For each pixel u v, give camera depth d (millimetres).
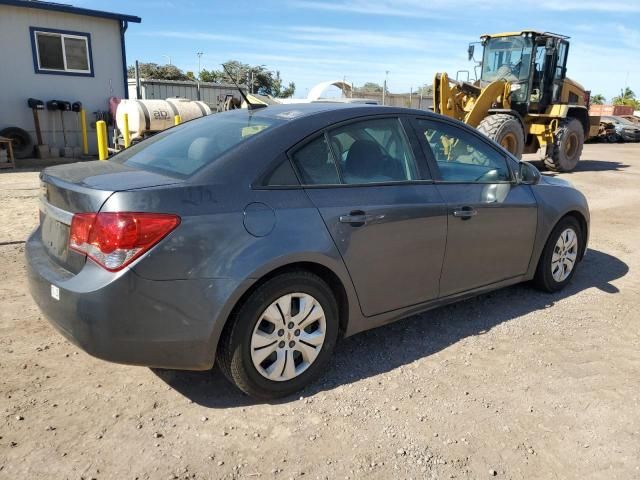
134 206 2500
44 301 2727
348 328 3268
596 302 4629
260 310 2803
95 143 15875
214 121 3576
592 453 2670
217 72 42906
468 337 3863
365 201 3178
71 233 2639
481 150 4027
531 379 3322
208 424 2766
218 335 2701
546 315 4297
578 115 15492
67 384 3066
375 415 2896
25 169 12438
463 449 2654
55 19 14531
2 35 13867
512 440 2738
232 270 2662
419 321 4117
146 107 14188
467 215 3686
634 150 23547
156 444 2594
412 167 3529
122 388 3059
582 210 4762
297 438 2686
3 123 14312
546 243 4559
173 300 2574
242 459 2516
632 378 3385
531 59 13164
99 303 2479
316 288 3000
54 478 2340
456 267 3752
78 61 15148
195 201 2639
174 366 2699
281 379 2971
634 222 7973
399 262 3373
